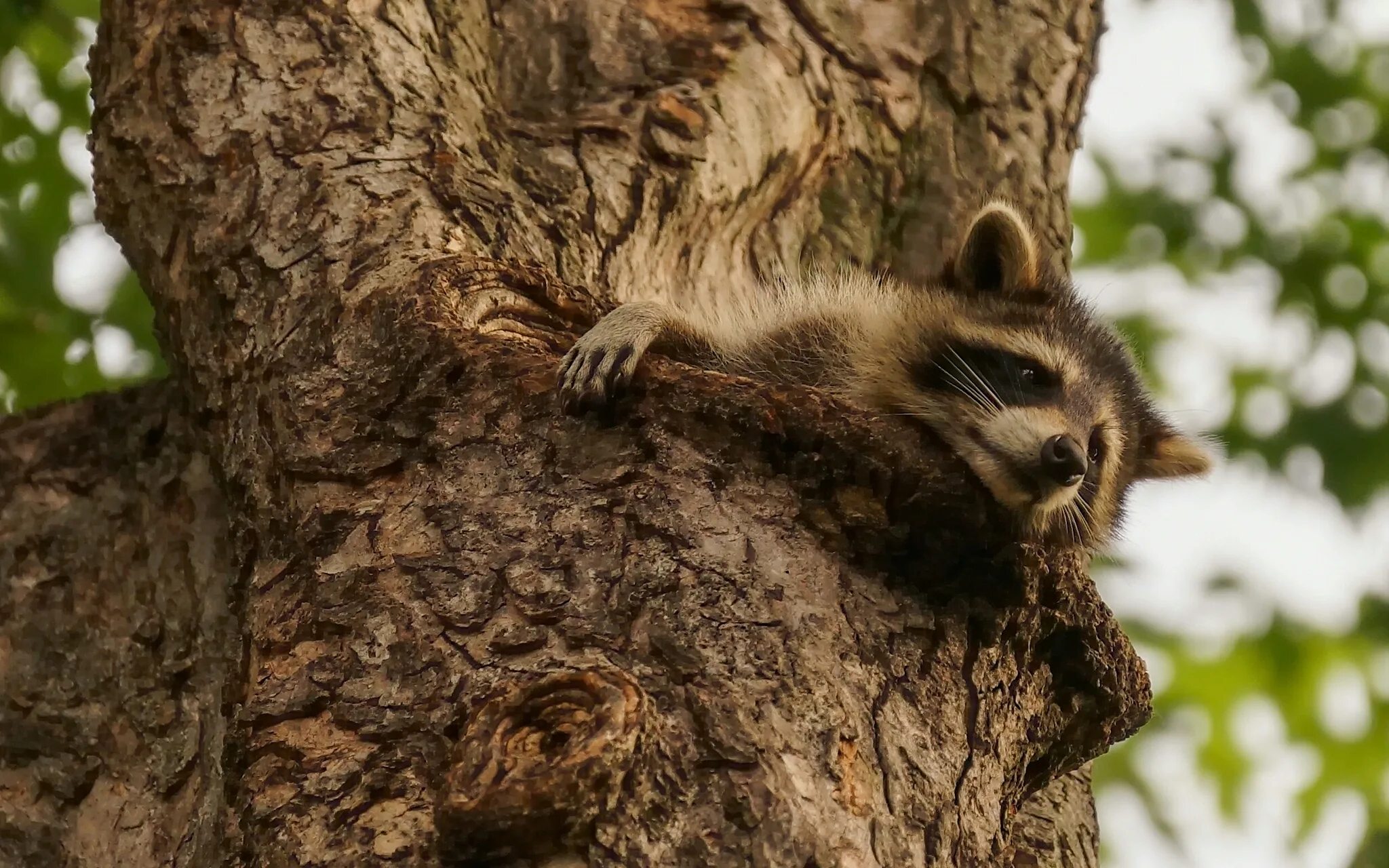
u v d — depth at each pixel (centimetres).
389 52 480
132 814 427
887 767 320
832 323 545
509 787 281
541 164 503
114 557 475
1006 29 628
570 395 360
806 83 583
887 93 599
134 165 466
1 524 488
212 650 439
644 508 342
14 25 823
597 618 325
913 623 349
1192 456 619
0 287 810
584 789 281
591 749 284
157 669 450
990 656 362
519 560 337
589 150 516
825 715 317
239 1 478
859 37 604
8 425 508
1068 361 559
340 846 302
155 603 459
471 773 287
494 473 355
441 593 335
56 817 439
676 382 362
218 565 452
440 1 523
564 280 462
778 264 559
